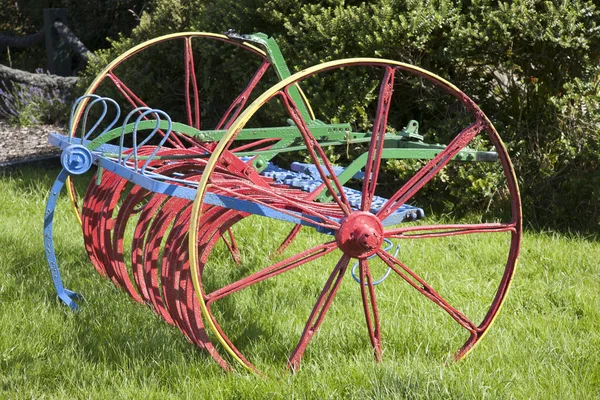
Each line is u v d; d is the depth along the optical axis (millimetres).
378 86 6293
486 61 6090
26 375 3324
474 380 3230
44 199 6363
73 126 4070
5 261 4770
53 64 10930
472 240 5488
